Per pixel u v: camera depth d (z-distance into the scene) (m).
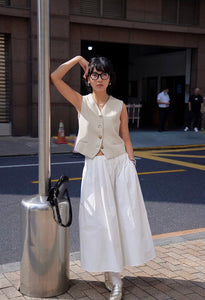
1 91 13.89
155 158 10.75
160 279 3.48
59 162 9.90
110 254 2.99
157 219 5.47
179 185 7.48
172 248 4.18
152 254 3.20
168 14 16.06
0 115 14.00
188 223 5.32
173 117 19.98
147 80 22.09
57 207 3.06
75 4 14.30
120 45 21.33
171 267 3.71
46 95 3.14
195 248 4.18
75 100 3.17
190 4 16.41
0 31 13.38
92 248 3.04
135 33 15.44
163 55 20.61
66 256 3.24
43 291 3.14
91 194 3.07
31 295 3.16
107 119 3.15
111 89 3.28
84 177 3.15
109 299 3.08
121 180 3.15
